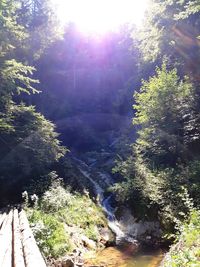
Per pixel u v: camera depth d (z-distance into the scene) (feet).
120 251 35.37
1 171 56.80
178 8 71.87
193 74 67.00
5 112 57.00
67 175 70.59
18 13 104.12
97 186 74.13
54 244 28.35
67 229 35.68
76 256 29.55
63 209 42.55
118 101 139.54
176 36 75.97
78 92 155.22
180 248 21.20
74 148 133.28
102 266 29.17
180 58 75.00
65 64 157.28
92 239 37.88
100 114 149.28
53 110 131.03
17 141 58.85
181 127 56.85
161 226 39.63
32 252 15.20
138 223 45.21
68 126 136.36
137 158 56.18
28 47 101.30
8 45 55.57
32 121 64.34
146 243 39.24
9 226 25.00
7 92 54.34
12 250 16.66
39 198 47.19
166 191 41.09
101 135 139.74
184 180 41.34
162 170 48.24
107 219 52.54
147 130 59.16
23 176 58.65
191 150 54.24
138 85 121.29
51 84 143.74
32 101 115.75
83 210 47.50
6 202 52.85
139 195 48.08
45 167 65.51
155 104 59.36
